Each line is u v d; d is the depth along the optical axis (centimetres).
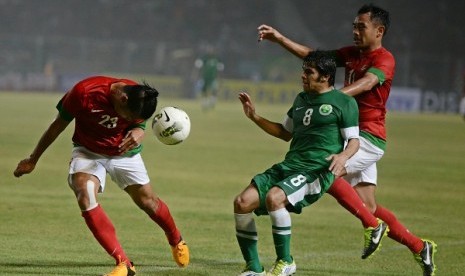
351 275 2586
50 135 2375
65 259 2659
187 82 17575
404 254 2995
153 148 6950
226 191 4534
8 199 3934
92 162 2361
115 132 2338
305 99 2402
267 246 3050
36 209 3669
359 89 2531
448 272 2686
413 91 16825
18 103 12925
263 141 8075
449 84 17488
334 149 2353
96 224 2280
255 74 17862
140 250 2880
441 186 5162
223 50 17888
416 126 11550
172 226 2512
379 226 2527
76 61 17738
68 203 3881
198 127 9581
